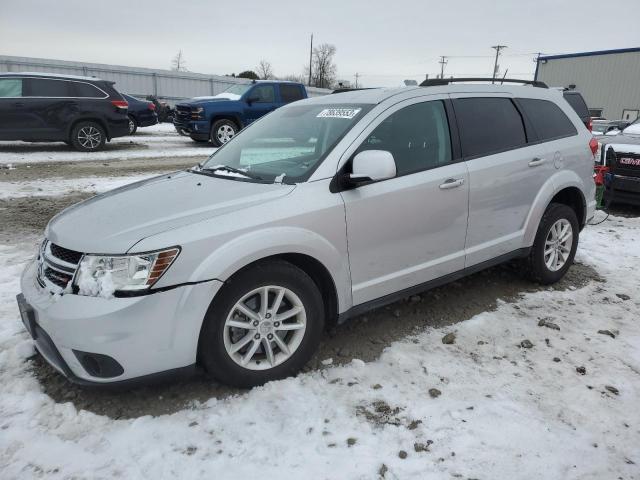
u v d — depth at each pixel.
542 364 3.29
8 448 2.46
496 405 2.84
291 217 2.91
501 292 4.45
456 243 3.79
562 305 4.21
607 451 2.52
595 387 3.04
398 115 3.53
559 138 4.57
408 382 3.05
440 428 2.65
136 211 2.93
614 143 7.56
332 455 2.45
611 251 5.68
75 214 3.14
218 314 2.73
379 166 3.00
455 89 3.95
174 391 2.94
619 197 7.41
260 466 2.37
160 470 2.34
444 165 3.68
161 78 31.52
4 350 3.33
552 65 36.31
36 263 3.09
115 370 2.56
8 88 12.38
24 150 13.56
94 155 12.95
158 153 13.74
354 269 3.24
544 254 4.48
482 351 3.44
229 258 2.68
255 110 15.46
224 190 3.13
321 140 3.40
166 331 2.58
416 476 2.33
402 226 3.41
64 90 12.96
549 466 2.41
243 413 2.73
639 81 31.42
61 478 2.29
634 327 3.84
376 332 3.70
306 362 3.15
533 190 4.26
